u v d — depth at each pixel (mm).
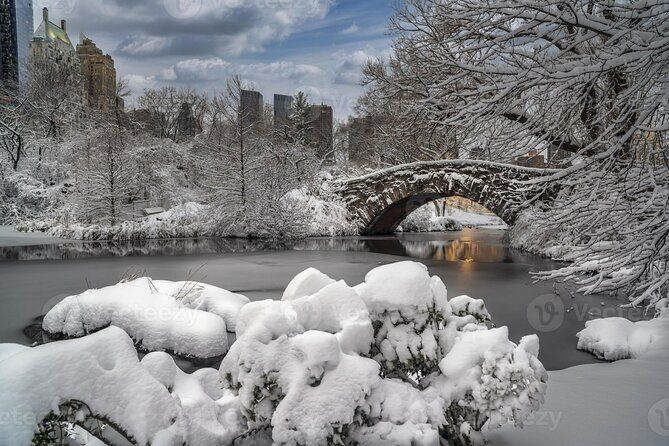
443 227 46500
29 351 2086
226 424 2619
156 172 39969
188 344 7371
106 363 2176
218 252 23391
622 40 6719
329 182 35000
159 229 30156
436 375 2973
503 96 7152
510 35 6930
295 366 2471
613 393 4371
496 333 2809
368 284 3039
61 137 40688
